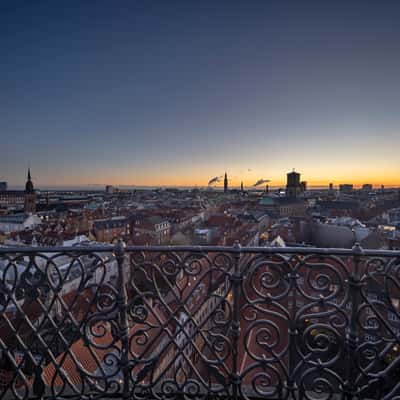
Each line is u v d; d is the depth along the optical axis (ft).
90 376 8.61
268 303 8.20
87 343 8.51
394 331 7.57
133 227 177.68
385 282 7.56
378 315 7.64
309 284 8.02
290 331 8.14
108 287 8.46
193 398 8.63
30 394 8.79
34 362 8.54
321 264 7.92
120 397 8.70
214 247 8.25
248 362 30.30
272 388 8.56
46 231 142.00
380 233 84.33
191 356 11.22
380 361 7.68
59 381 23.09
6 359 8.50
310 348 8.16
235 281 8.11
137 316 8.66
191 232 160.97
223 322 8.46
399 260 7.56
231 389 8.53
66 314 8.43
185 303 8.53
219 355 8.44
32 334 8.48
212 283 8.62
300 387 8.13
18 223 184.85
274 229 144.46
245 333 8.36
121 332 8.35
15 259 8.28
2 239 123.54
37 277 8.39
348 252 7.52
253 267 8.27
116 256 8.25
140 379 8.59
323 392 8.06
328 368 7.97
